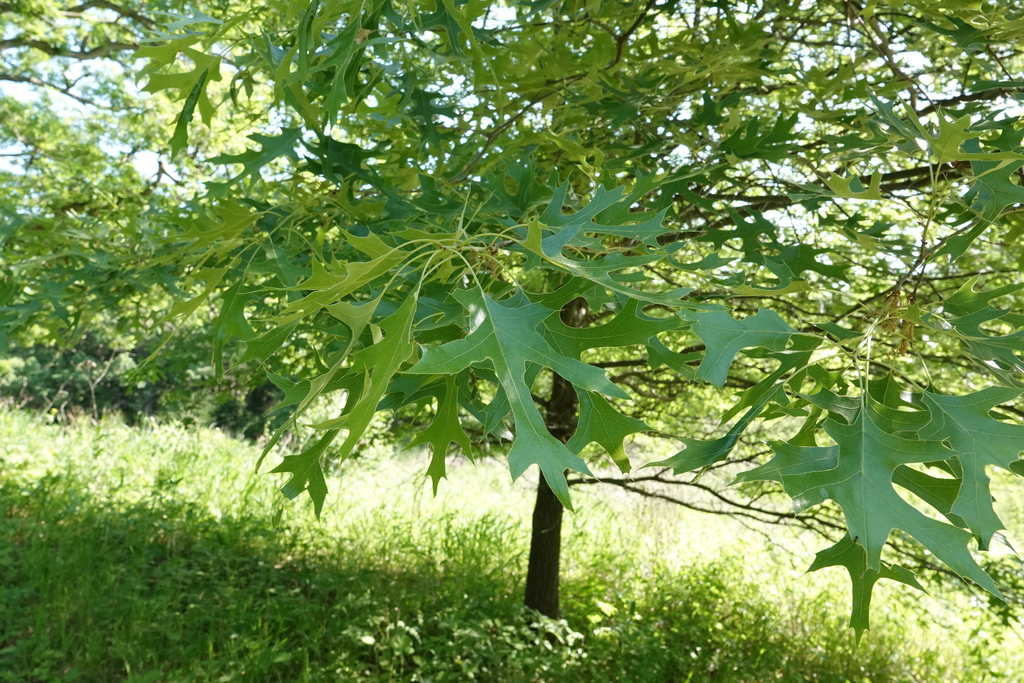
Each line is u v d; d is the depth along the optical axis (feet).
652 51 9.27
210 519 22.93
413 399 4.44
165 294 13.88
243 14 6.31
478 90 8.53
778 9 8.64
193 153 28.25
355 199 7.00
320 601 19.48
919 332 4.51
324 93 6.48
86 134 32.83
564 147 6.60
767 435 18.66
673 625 20.63
